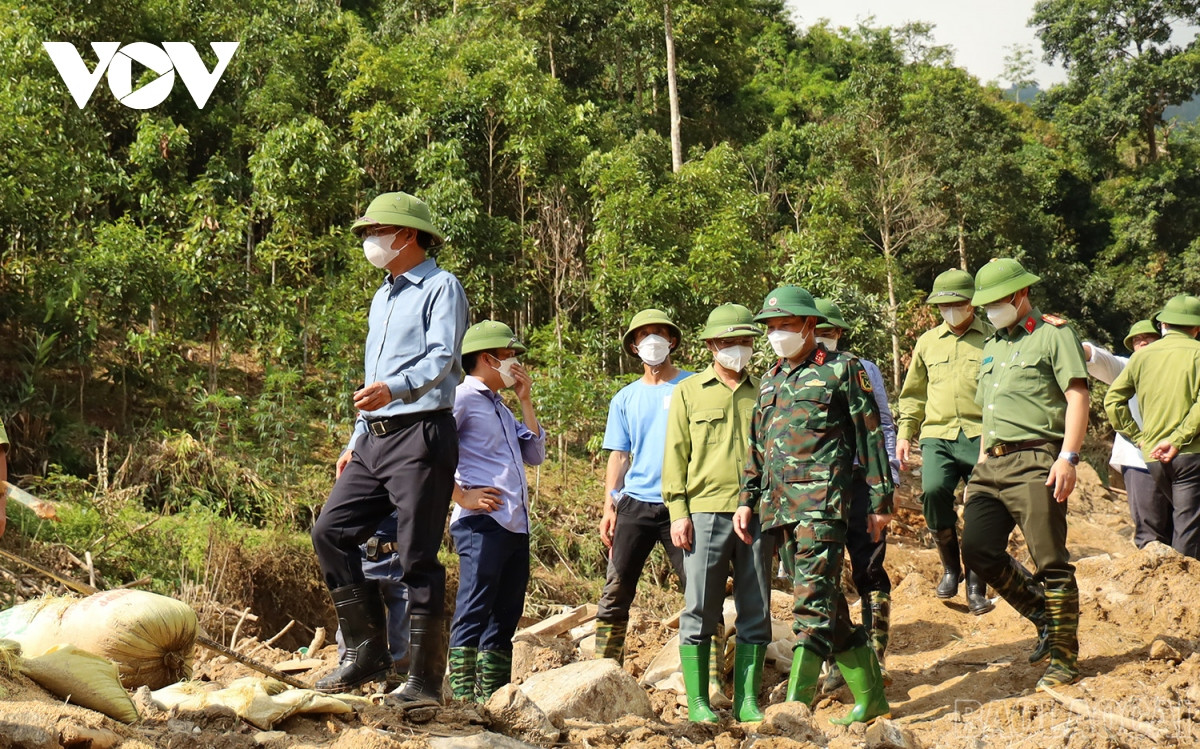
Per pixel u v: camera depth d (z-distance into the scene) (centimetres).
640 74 3472
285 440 1240
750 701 485
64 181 1358
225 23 2014
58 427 1139
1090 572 688
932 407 657
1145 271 3919
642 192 1745
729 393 512
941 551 693
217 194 1773
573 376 1442
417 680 404
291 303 1502
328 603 1010
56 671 345
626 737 428
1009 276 526
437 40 2466
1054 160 4300
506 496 492
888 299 2491
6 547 830
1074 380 508
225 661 527
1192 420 640
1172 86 4300
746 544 497
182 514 1027
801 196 2819
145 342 1276
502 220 1833
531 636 673
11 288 1227
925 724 487
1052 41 4662
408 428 405
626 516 561
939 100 3306
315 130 1630
